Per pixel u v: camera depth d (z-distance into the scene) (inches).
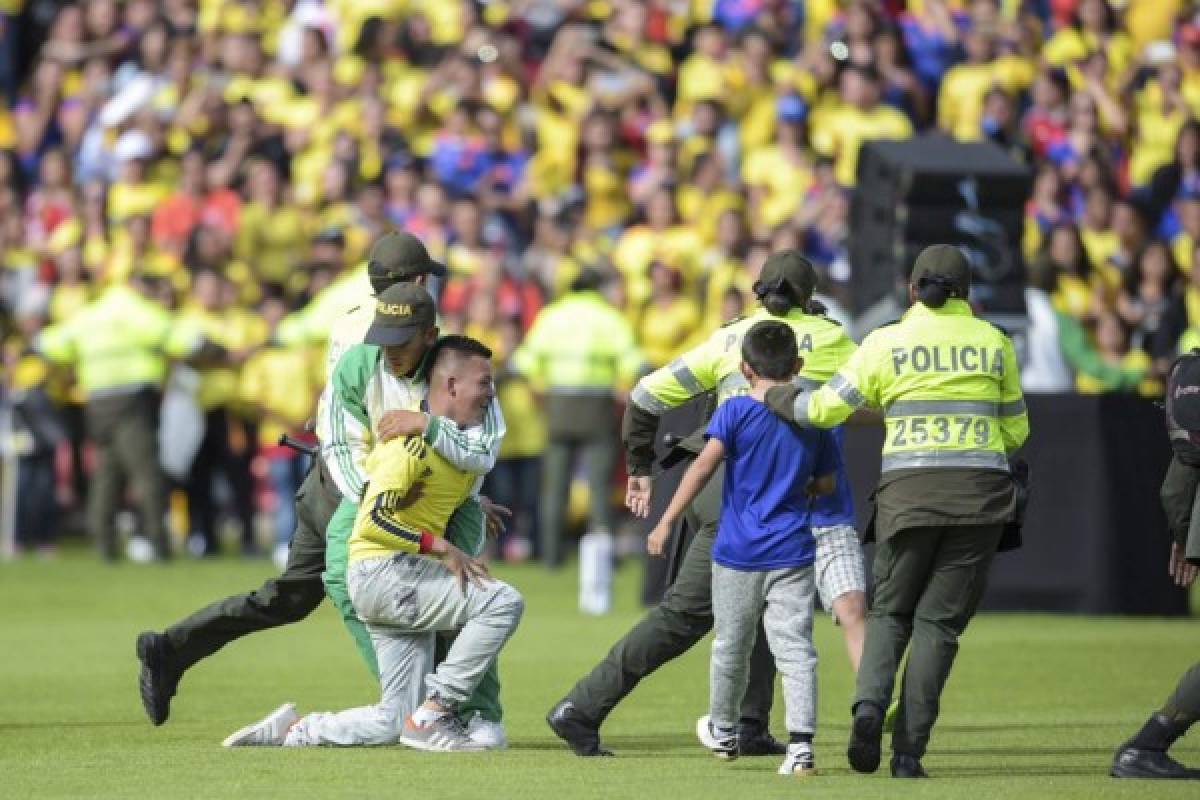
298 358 2918.3
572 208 3115.2
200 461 3046.3
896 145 2293.3
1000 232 2266.2
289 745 1360.7
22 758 1331.2
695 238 3024.1
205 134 3361.2
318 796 1157.7
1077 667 1889.8
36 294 3088.1
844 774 1252.5
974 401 1226.0
